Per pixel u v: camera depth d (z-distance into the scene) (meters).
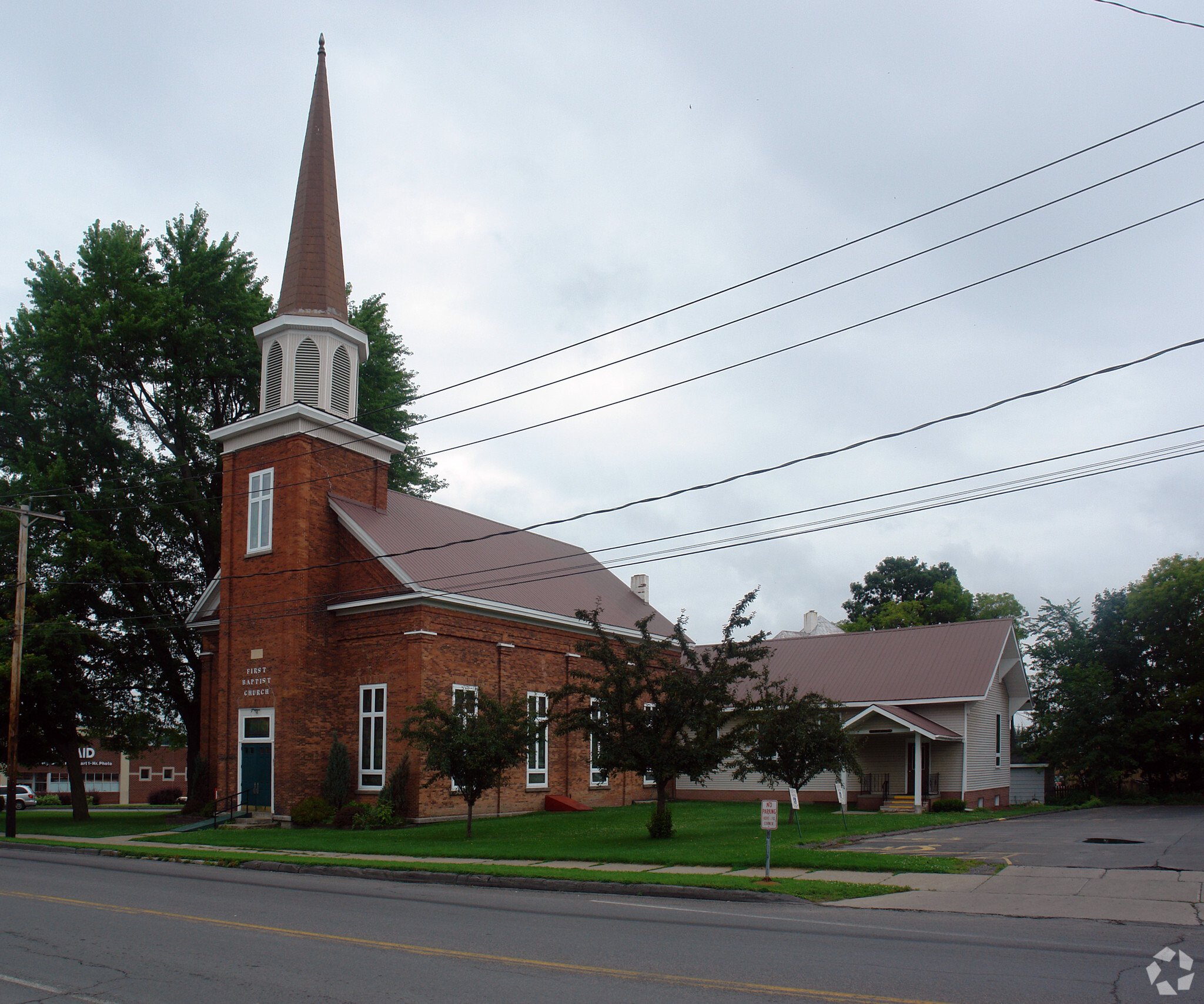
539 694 34.12
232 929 11.77
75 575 34.38
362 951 10.32
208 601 35.50
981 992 8.26
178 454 39.28
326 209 33.72
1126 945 10.46
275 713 29.84
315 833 26.28
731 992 8.31
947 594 65.88
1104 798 41.09
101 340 35.50
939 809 32.62
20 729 34.53
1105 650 44.06
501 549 38.12
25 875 18.39
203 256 39.34
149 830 29.62
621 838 23.33
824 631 61.38
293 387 31.89
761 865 17.56
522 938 11.05
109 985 8.84
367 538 30.66
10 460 36.94
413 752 28.66
